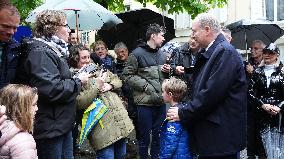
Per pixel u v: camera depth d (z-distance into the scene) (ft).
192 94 13.78
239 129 12.73
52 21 13.61
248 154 21.86
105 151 16.78
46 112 12.96
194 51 20.17
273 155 20.77
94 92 16.05
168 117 13.32
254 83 21.24
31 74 12.67
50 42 13.35
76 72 16.60
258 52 22.86
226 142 12.64
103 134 16.69
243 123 12.83
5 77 12.51
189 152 14.58
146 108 21.01
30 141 11.03
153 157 21.30
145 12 29.55
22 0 29.37
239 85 12.75
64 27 13.89
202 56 13.28
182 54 20.76
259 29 26.32
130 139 24.72
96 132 16.74
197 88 13.10
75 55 16.90
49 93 12.64
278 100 20.75
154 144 21.33
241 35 26.35
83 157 24.38
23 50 12.90
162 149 14.98
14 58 12.68
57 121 13.12
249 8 40.22
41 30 13.71
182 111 12.94
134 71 21.18
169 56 22.12
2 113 10.00
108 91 17.26
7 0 11.55
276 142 20.75
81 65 16.93
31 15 20.57
